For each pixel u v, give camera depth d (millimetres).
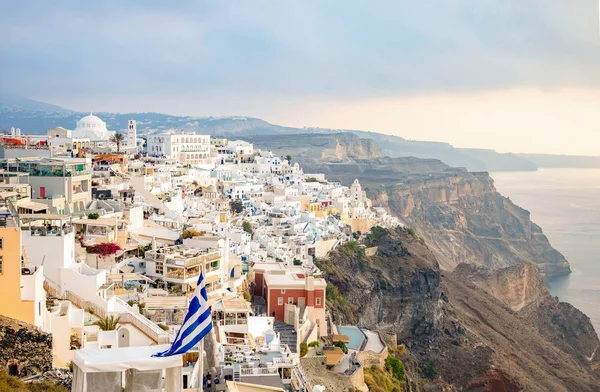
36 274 64750
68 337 67000
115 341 69688
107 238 109188
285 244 194875
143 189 165875
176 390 44156
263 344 87875
